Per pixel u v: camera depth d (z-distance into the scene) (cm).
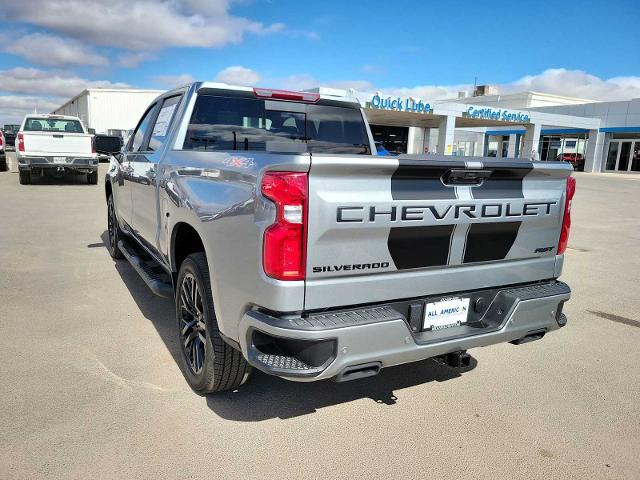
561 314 321
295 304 232
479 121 3453
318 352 233
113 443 267
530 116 3419
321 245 233
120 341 396
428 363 386
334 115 444
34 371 343
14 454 254
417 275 264
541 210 302
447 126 3045
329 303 240
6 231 830
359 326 237
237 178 258
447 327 282
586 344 433
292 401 320
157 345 391
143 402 308
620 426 305
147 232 433
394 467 258
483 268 289
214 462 255
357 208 236
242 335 251
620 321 492
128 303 486
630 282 638
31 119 1574
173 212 338
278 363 237
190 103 381
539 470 261
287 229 227
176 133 380
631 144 3609
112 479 240
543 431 297
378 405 320
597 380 365
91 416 291
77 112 5003
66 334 408
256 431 284
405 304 265
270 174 231
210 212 274
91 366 353
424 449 274
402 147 4522
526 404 327
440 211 260
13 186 1498
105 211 1066
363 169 234
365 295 249
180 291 334
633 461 271
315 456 264
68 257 664
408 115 3022
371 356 243
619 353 415
